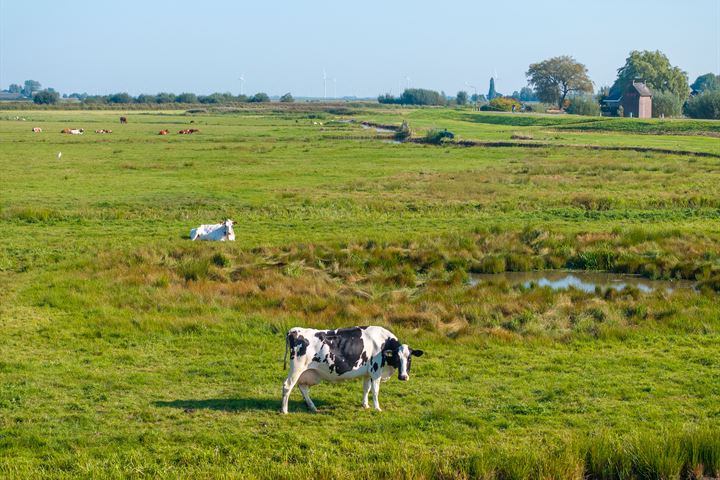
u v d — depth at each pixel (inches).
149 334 727.1
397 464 430.6
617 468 434.6
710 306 822.5
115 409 531.8
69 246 1159.0
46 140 3341.5
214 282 930.1
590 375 609.6
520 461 431.8
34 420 510.3
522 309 815.1
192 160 2484.0
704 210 1483.8
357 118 6141.7
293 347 518.6
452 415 518.6
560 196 1659.7
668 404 539.5
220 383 592.4
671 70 6614.2
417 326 761.0
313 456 446.3
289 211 1507.1
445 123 5177.2
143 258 1047.6
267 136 3782.0
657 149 2682.1
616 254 1104.8
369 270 1036.5
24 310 804.0
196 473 424.2
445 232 1259.8
